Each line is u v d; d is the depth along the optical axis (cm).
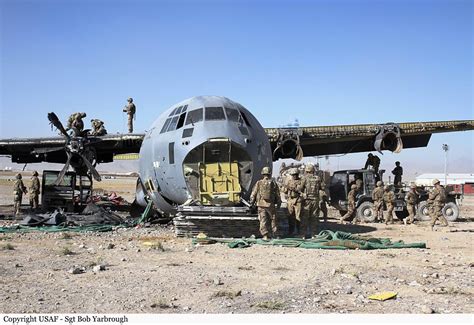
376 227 1884
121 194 5200
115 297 702
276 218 1316
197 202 1380
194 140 1388
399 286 787
